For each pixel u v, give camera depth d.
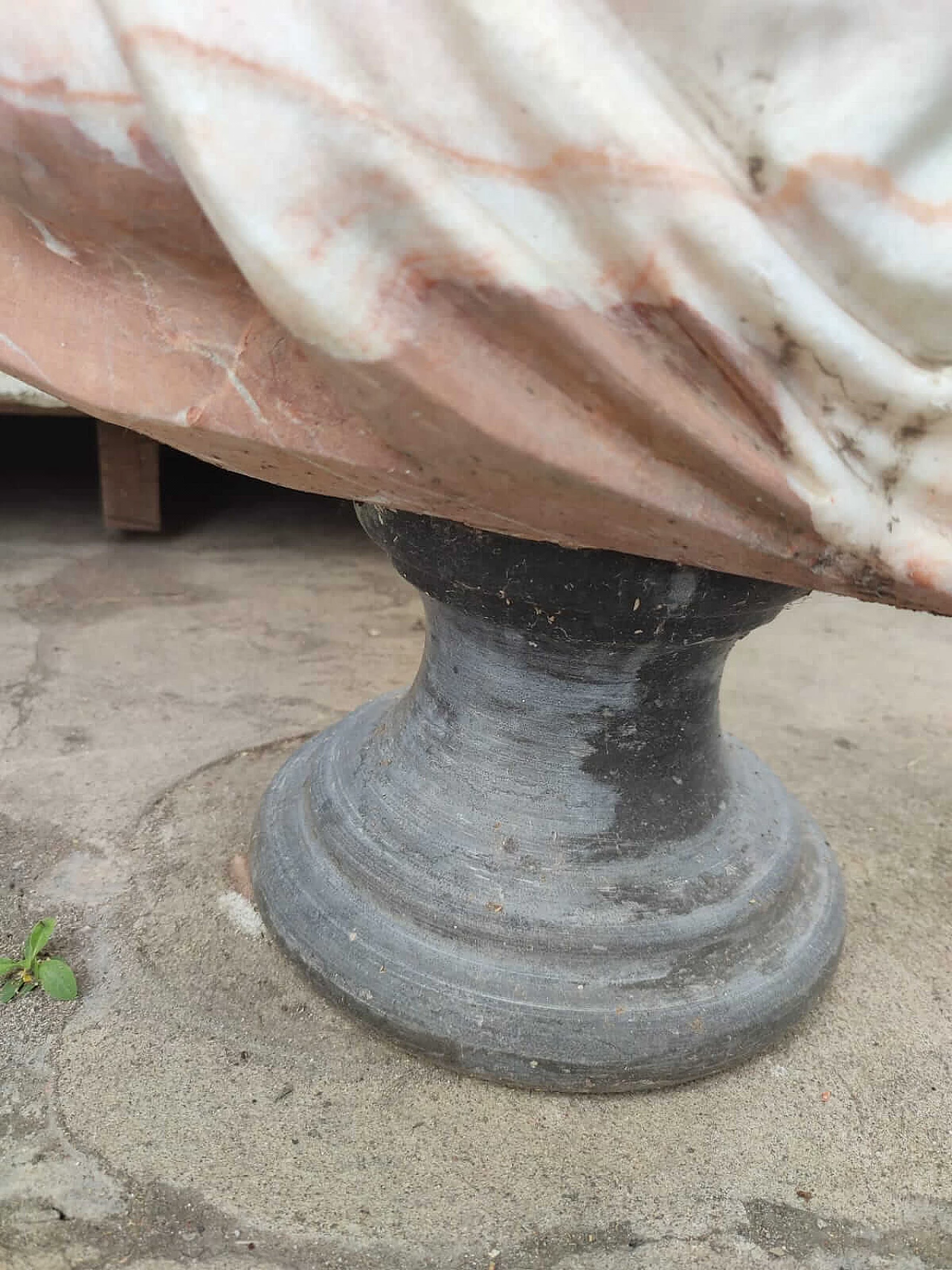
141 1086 1.09
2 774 1.68
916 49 0.69
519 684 1.24
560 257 0.73
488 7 0.66
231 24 0.66
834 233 0.74
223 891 1.42
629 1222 0.99
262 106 0.66
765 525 0.85
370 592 2.78
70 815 1.58
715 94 0.72
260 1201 0.97
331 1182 1.00
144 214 0.78
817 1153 1.09
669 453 0.80
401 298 0.70
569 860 1.23
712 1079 1.18
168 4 0.66
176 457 3.92
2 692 1.97
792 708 2.30
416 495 0.87
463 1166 1.04
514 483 0.80
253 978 1.26
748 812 1.42
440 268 0.70
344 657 2.32
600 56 0.69
